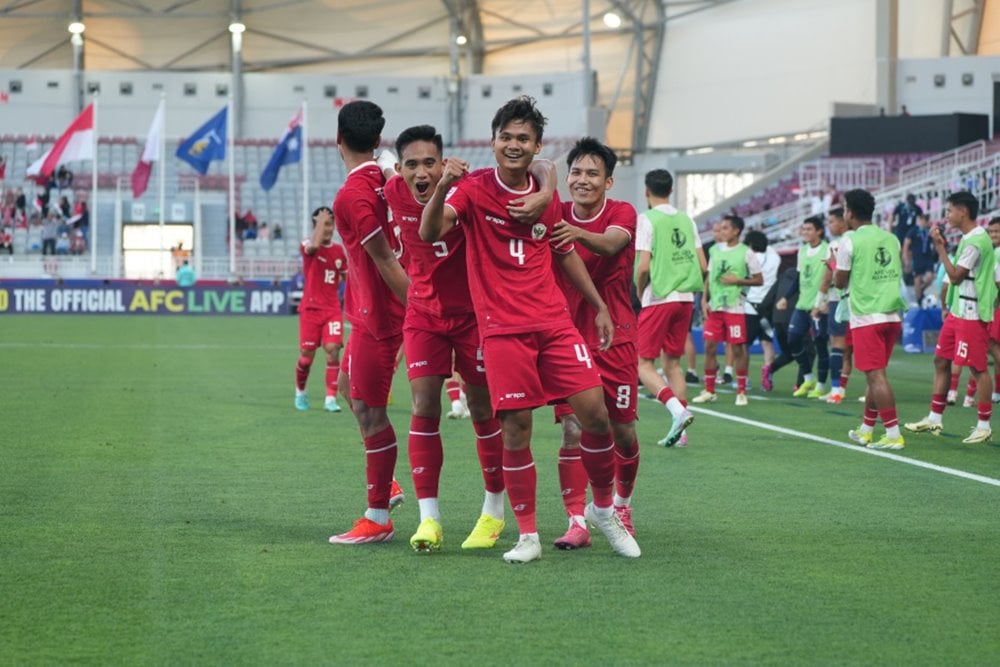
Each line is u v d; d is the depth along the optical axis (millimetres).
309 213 39094
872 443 10469
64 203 43844
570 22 51844
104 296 37906
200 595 5242
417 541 6066
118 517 6953
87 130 36375
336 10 52562
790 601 5223
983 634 4754
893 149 36812
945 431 11492
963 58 41688
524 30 52812
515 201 5777
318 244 12406
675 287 10336
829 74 45938
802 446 10320
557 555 6109
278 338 25875
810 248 14930
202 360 19656
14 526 6668
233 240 39656
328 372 12719
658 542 6441
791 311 15477
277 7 52312
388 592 5320
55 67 52750
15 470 8617
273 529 6676
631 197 51844
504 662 4355
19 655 4410
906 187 33188
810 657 4449
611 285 6500
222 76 51062
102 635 4656
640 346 10336
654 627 4805
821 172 37250
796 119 46812
